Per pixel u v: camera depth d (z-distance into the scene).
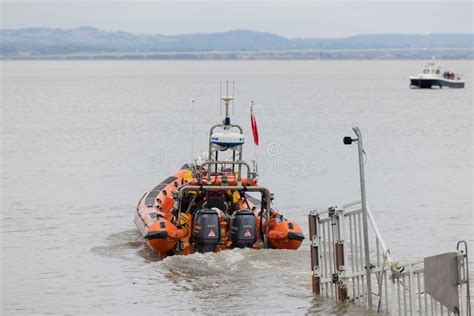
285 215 39.38
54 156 63.56
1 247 32.25
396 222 36.91
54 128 89.50
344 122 96.62
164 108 124.50
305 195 44.94
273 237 29.34
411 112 116.44
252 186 29.94
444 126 91.62
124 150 67.12
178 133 81.38
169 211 33.16
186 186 29.78
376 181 49.69
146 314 23.28
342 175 52.34
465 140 75.31
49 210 40.28
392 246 32.00
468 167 56.06
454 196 43.97
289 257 28.70
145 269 28.19
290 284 25.77
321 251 24.39
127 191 46.47
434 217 38.09
